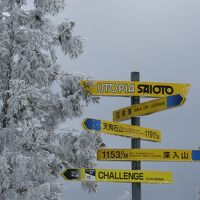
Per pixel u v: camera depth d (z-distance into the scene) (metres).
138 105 14.12
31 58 17.91
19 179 16.97
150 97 14.48
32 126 17.20
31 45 17.89
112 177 13.53
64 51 18.53
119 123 13.68
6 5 18.42
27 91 16.75
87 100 17.72
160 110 13.61
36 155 17.53
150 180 13.71
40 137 17.23
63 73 18.08
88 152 18.39
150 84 14.48
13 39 18.14
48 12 18.42
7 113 17.30
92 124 13.21
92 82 14.73
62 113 18.22
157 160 13.81
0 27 18.16
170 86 14.52
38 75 17.80
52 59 18.34
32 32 17.86
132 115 14.22
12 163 16.69
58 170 18.58
